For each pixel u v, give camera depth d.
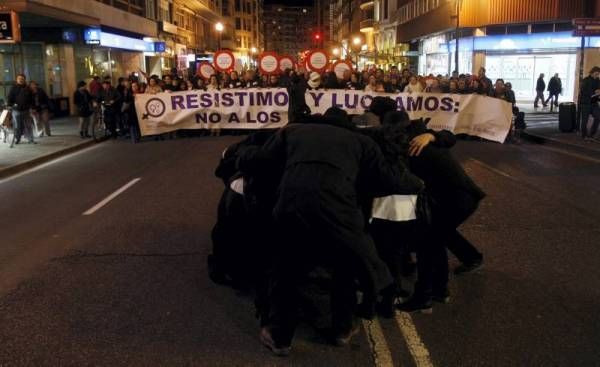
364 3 76.56
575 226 7.62
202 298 5.34
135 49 34.81
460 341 4.45
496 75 35.16
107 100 19.41
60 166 13.81
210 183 10.91
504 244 6.87
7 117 17.03
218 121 18.14
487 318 4.86
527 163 12.91
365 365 4.11
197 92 17.95
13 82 25.47
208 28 67.06
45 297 5.45
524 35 33.50
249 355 4.26
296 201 3.88
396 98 16.70
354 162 4.08
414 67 51.66
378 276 4.06
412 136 4.99
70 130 20.97
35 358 4.26
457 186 4.90
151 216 8.45
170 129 18.05
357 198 4.38
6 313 5.09
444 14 38.22
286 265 4.17
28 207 9.40
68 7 24.62
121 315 4.99
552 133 17.72
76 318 4.95
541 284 5.61
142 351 4.34
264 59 21.73
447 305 5.13
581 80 17.25
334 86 18.77
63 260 6.54
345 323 4.34
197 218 8.27
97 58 30.39
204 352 4.31
